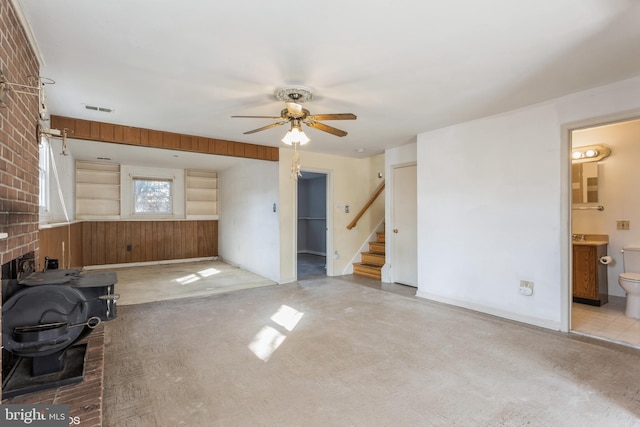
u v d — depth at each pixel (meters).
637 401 1.96
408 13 1.77
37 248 2.26
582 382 2.18
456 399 2.00
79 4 1.68
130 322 3.40
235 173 7.00
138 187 7.20
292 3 1.68
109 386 2.14
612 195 4.11
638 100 2.62
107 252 6.73
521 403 1.95
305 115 2.81
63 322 1.81
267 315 3.63
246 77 2.57
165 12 1.76
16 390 1.70
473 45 2.11
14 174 1.72
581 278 3.96
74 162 6.20
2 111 1.53
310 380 2.23
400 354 2.62
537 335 3.00
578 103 2.96
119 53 2.20
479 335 3.02
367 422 1.78
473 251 3.79
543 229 3.21
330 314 3.66
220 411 1.88
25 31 1.87
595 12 1.76
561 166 3.08
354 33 1.96
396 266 5.34
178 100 3.06
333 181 5.93
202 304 4.08
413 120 3.75
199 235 7.86
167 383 2.19
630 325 3.22
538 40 2.04
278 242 5.32
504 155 3.50
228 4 1.69
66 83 2.67
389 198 5.37
